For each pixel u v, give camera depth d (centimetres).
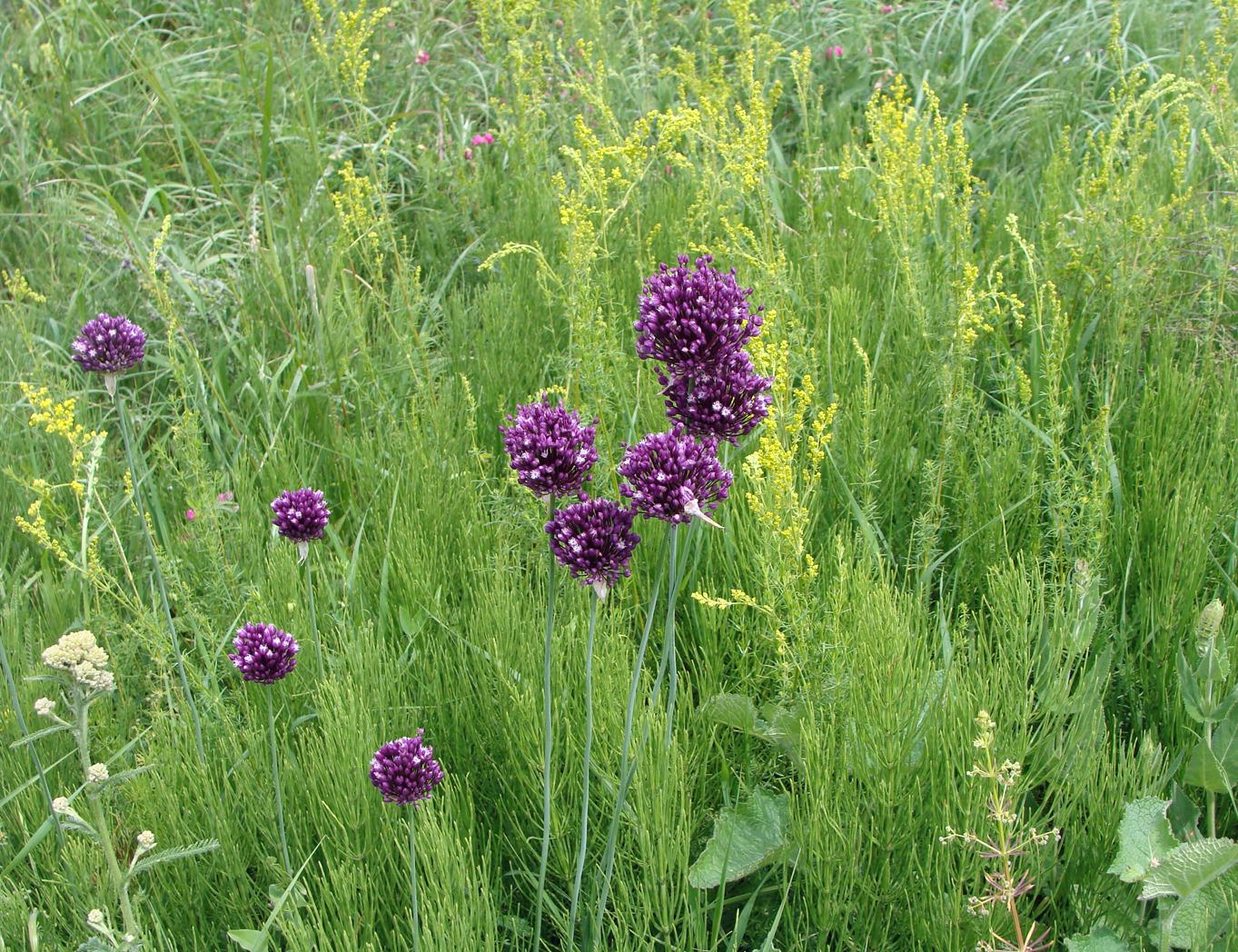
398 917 269
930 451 423
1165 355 427
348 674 308
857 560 359
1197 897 245
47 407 331
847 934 264
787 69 772
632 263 515
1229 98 466
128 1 866
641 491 223
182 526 439
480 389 469
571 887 280
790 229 544
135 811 290
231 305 573
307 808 293
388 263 621
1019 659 296
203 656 345
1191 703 275
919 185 470
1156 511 354
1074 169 583
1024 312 481
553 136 710
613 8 805
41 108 717
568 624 327
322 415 494
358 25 531
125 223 555
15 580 398
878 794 262
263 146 604
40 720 329
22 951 259
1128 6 777
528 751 284
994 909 247
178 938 273
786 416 302
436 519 388
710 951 274
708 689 326
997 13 791
